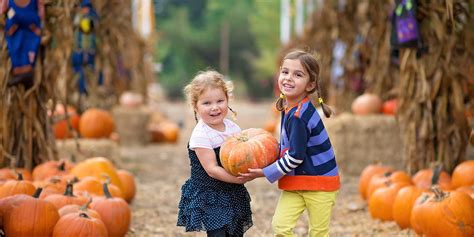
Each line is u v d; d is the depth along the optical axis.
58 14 6.54
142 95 14.30
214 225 3.97
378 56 9.22
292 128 3.97
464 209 4.85
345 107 11.45
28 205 4.51
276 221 4.14
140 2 13.74
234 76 45.72
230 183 4.06
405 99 6.75
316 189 4.03
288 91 4.04
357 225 5.87
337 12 11.39
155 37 15.15
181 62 46.06
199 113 4.10
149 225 5.87
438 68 6.53
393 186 5.98
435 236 4.94
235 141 4.02
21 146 6.52
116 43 10.47
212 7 45.19
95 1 9.67
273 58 34.91
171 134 14.01
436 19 6.41
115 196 5.70
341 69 11.50
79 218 4.52
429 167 6.69
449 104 6.65
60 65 6.86
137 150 12.30
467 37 6.52
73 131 7.09
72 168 6.39
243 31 45.84
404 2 6.44
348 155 9.07
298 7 18.81
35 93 6.53
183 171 9.54
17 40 6.21
